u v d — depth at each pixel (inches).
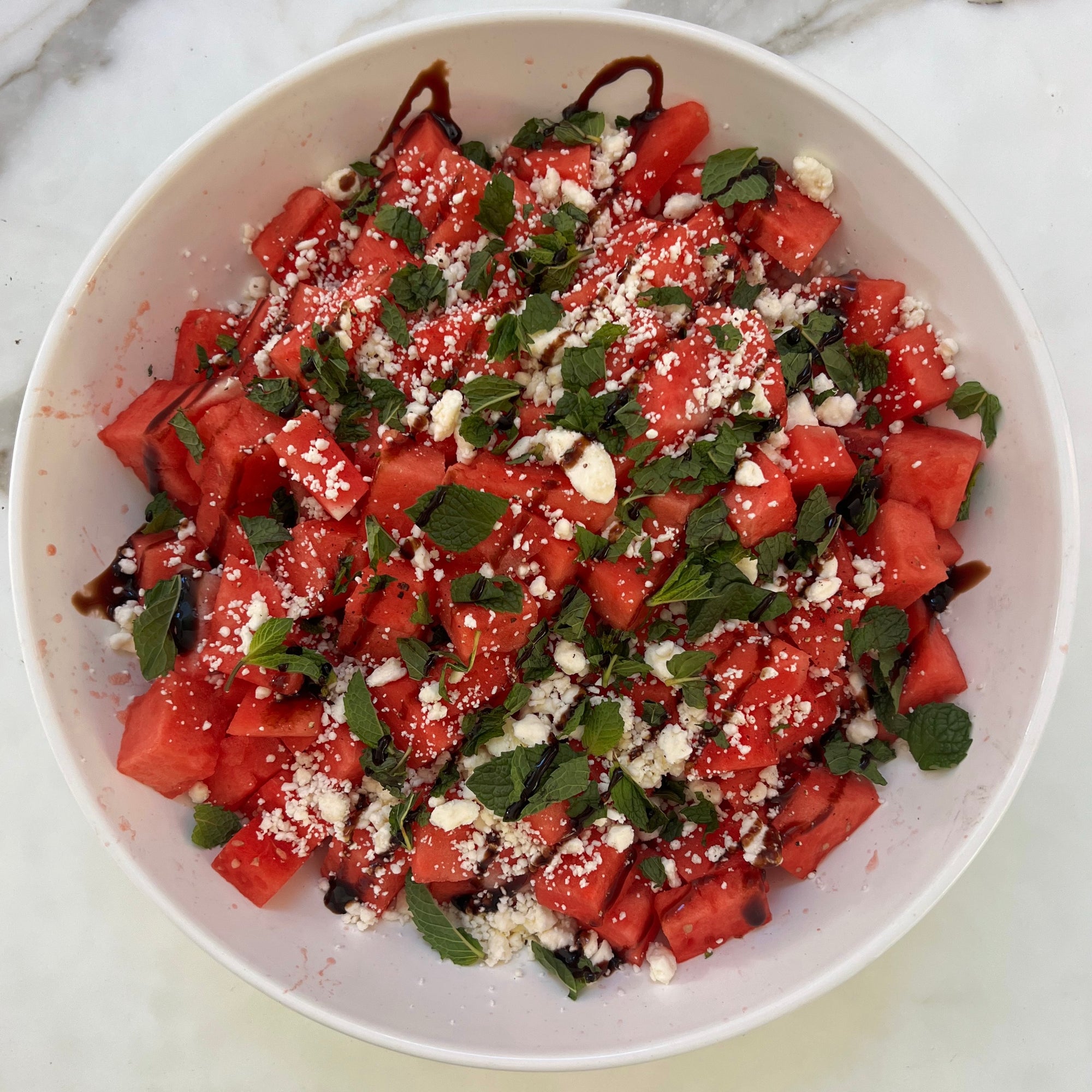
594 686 17.9
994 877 20.2
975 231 17.1
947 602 18.1
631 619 17.4
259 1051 20.1
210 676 17.4
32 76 20.0
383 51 16.9
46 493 17.0
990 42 20.1
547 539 17.1
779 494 16.9
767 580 17.7
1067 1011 20.2
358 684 17.1
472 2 20.1
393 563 17.1
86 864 20.0
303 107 17.2
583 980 18.1
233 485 17.2
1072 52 20.1
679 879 18.1
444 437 17.0
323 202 17.8
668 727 17.6
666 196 18.4
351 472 16.9
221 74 20.0
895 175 17.3
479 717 17.6
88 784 16.9
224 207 17.6
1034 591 17.3
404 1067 20.1
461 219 17.5
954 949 20.2
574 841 17.7
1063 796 20.2
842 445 17.6
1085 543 20.1
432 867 17.5
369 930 18.3
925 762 17.7
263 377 17.4
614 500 17.0
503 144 18.3
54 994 20.0
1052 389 17.0
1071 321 20.1
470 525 16.6
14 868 19.9
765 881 18.4
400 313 17.3
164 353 17.9
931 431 17.9
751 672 17.5
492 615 16.9
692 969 18.3
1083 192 20.1
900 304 18.1
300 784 17.6
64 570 17.2
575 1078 20.1
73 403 17.1
